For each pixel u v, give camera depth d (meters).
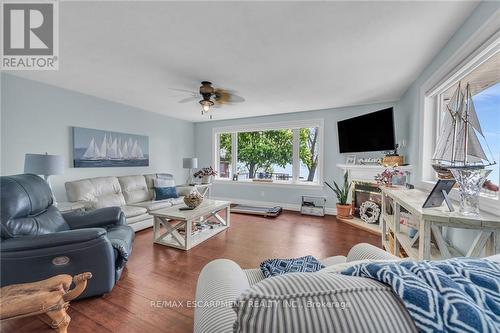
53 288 1.22
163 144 5.04
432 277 0.44
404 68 2.51
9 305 1.09
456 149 1.53
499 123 1.50
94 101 3.65
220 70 2.56
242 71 2.59
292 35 1.86
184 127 5.68
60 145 3.23
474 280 0.45
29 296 1.15
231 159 5.77
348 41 1.95
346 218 3.96
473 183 1.30
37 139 2.98
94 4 1.50
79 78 2.85
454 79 1.91
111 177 3.66
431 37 1.89
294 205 4.95
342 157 4.40
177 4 1.50
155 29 1.79
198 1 1.47
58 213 2.14
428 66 2.42
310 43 1.98
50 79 2.89
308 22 1.68
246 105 4.16
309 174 4.92
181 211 2.96
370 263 0.51
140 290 1.87
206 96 3.04
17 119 2.80
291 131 5.07
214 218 4.09
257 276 1.27
